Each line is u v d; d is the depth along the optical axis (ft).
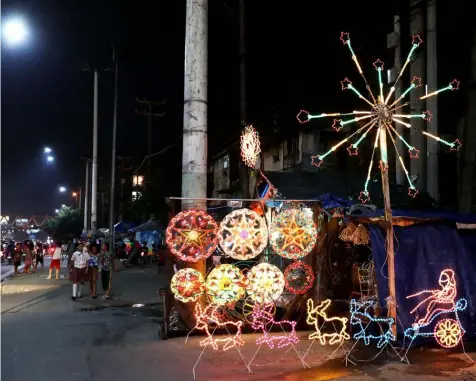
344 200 31.81
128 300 42.73
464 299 26.18
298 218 26.37
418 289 25.81
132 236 116.57
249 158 30.27
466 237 27.09
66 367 21.62
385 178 24.97
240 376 20.40
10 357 23.26
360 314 27.02
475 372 20.98
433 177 44.62
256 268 25.89
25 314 35.35
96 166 109.09
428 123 45.21
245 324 27.91
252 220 25.32
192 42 30.14
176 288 25.43
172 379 20.01
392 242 24.84
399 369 21.42
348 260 34.88
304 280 28.40
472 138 45.75
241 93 46.80
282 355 23.65
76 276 42.98
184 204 29.45
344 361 22.66
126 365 21.94
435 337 25.08
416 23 48.52
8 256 103.86
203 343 25.76
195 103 29.91
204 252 25.39
